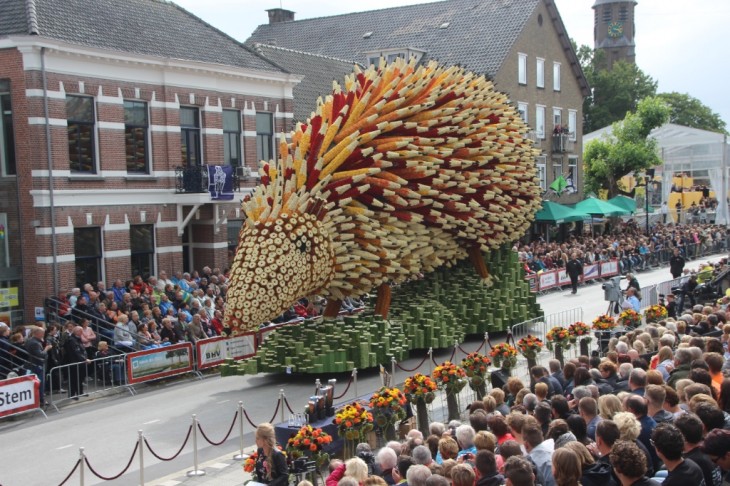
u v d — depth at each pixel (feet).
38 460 42.47
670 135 197.98
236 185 85.46
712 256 149.28
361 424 36.65
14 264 69.31
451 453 26.18
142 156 77.36
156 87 77.77
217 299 70.33
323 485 34.76
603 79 240.12
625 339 46.80
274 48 112.57
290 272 52.65
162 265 78.74
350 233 56.54
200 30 88.69
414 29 138.82
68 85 69.56
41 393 52.03
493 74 123.85
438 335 64.69
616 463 20.67
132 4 83.66
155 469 40.83
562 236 140.67
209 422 49.37
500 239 70.08
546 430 28.78
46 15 70.64
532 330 76.95
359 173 55.83
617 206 142.82
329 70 117.19
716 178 193.47
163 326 61.67
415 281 68.74
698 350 35.40
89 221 71.51
